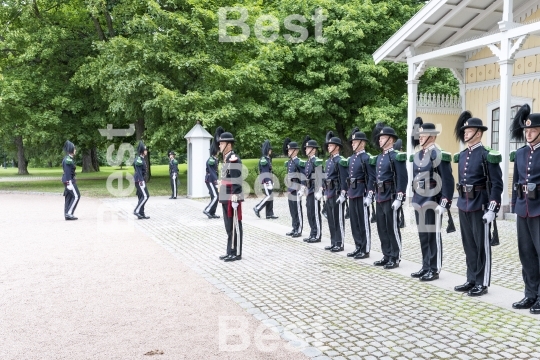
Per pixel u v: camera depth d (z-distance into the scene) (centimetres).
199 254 876
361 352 441
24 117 2270
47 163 6069
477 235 618
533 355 430
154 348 451
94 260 823
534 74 1445
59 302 593
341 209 891
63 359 427
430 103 1647
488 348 447
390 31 2139
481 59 1630
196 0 2045
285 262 812
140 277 712
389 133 762
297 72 2236
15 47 2286
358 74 2067
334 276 718
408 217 1288
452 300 596
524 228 564
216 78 2033
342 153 2331
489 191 614
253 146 2059
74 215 1399
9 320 530
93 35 2481
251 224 1240
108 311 559
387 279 699
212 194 1328
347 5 2100
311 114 2169
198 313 552
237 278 707
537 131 552
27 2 2278
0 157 6384
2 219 1322
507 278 698
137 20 1939
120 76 1972
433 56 1412
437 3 1319
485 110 1627
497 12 1436
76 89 2373
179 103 1912
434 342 462
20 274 729
